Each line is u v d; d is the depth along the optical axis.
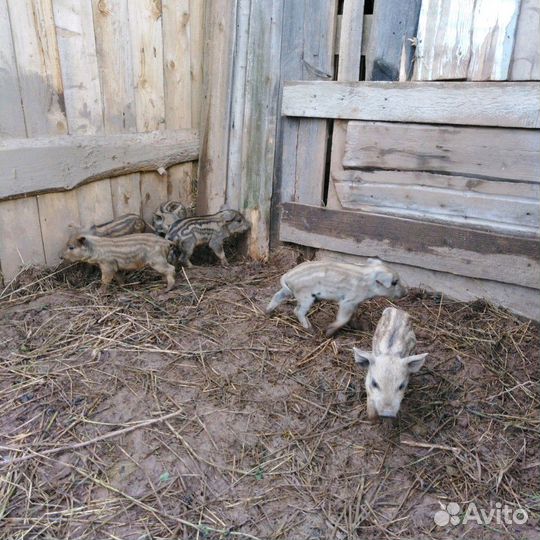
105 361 3.23
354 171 4.27
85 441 2.67
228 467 2.59
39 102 3.71
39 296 3.87
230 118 4.70
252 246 4.85
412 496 2.49
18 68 3.54
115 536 2.25
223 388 3.07
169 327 3.60
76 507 2.36
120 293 4.01
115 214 4.50
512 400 3.07
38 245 3.98
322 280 3.39
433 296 4.14
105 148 4.18
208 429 2.79
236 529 2.31
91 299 3.89
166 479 2.52
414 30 3.78
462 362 3.37
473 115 3.67
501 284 3.91
